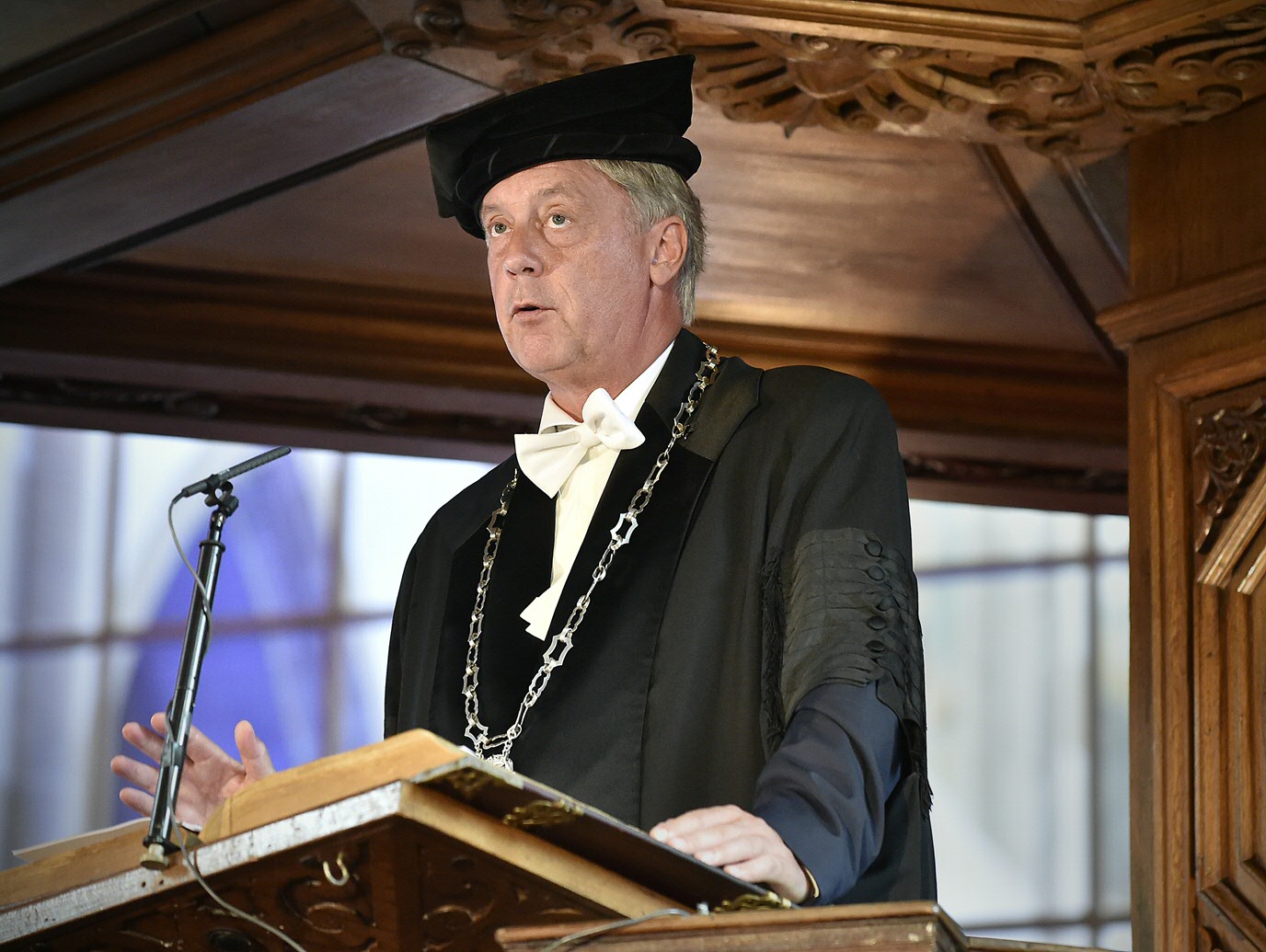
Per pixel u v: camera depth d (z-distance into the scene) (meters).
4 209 8.75
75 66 8.33
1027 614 14.18
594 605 4.61
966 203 9.60
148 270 9.98
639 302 5.03
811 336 10.64
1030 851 13.76
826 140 9.23
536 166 5.04
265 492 14.88
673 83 5.14
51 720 14.57
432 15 7.86
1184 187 8.43
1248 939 7.30
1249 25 7.59
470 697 4.67
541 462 4.99
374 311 10.25
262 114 8.47
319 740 14.46
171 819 3.40
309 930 3.43
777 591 4.40
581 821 3.10
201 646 3.74
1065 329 10.49
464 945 3.42
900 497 4.61
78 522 14.88
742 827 3.50
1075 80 8.07
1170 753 7.77
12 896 3.56
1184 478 8.08
